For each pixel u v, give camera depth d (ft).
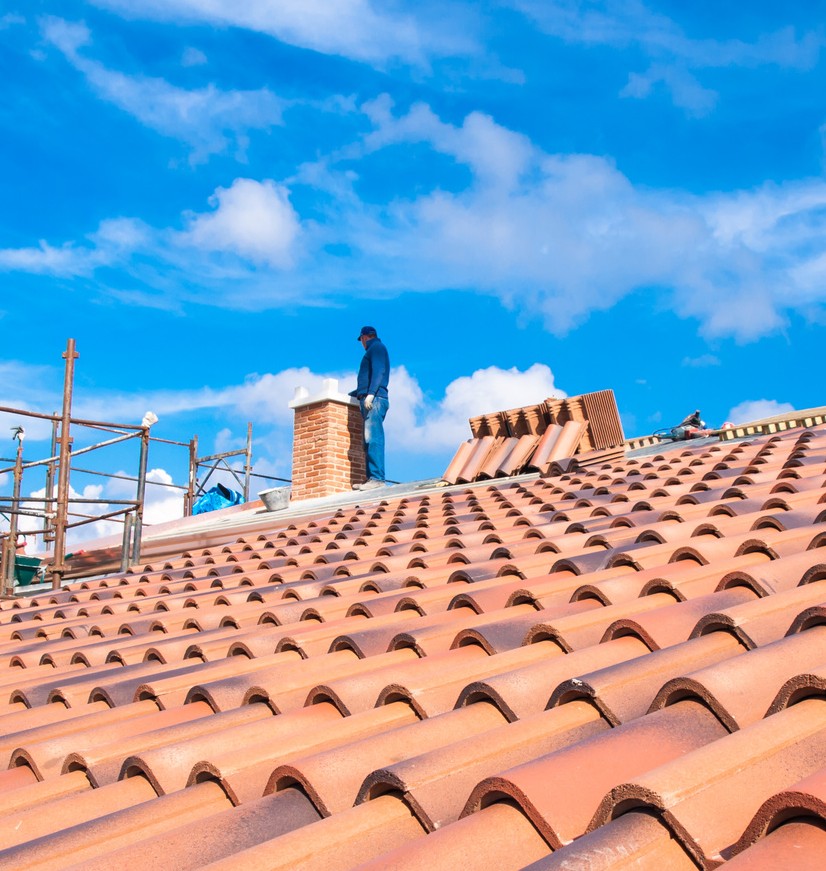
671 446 37.55
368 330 52.80
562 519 21.06
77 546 54.29
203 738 10.07
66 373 41.29
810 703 7.28
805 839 5.37
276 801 8.28
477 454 41.11
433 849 6.50
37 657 18.40
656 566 13.55
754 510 16.38
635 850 5.88
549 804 6.70
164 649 15.62
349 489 52.03
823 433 26.78
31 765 11.18
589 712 8.54
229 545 32.86
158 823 8.59
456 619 12.94
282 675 12.18
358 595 16.66
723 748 6.64
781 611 9.87
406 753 8.58
